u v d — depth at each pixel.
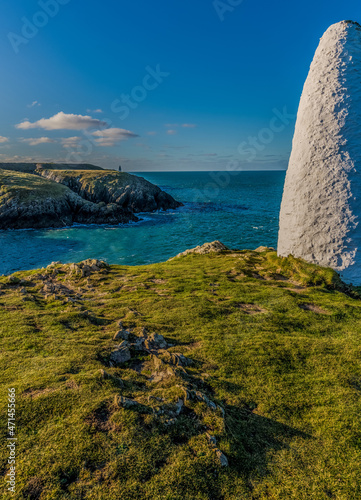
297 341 11.00
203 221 73.62
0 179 82.88
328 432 6.93
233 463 5.85
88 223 75.25
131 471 5.23
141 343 10.34
